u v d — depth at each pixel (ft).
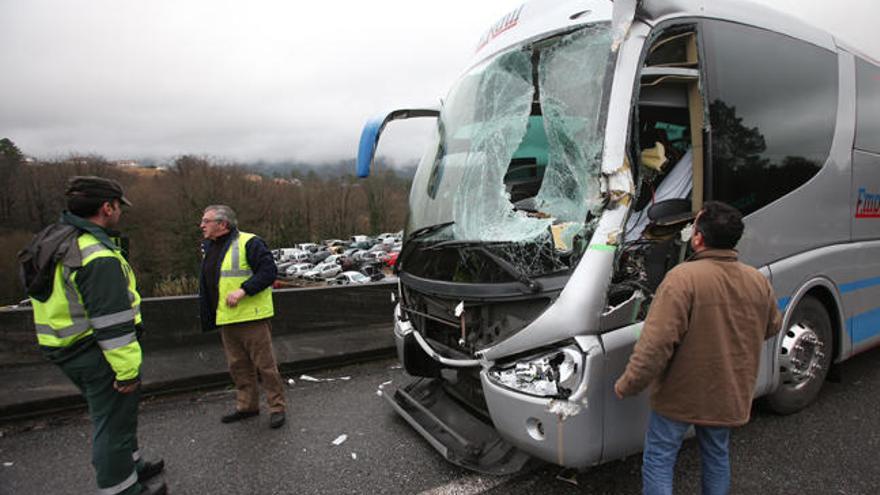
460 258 10.14
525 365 8.75
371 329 20.20
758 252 10.72
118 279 8.87
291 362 17.65
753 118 10.70
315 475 11.03
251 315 13.08
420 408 12.11
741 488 9.98
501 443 10.25
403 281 12.07
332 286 19.67
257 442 12.66
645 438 8.73
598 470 10.75
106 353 8.75
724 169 10.01
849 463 10.84
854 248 13.30
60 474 11.32
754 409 13.42
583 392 8.16
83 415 14.35
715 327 7.52
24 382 14.37
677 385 7.75
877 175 14.16
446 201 11.35
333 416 14.12
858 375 15.99
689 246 9.52
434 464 11.33
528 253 8.96
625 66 8.94
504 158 10.68
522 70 10.93
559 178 9.45
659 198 9.84
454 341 10.51
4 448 12.49
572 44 10.01
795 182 11.55
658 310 7.59
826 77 12.77
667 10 9.57
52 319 8.78
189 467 11.49
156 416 14.34
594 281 8.33
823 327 12.96
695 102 9.89
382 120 13.38
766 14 11.78
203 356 16.85
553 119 9.87
